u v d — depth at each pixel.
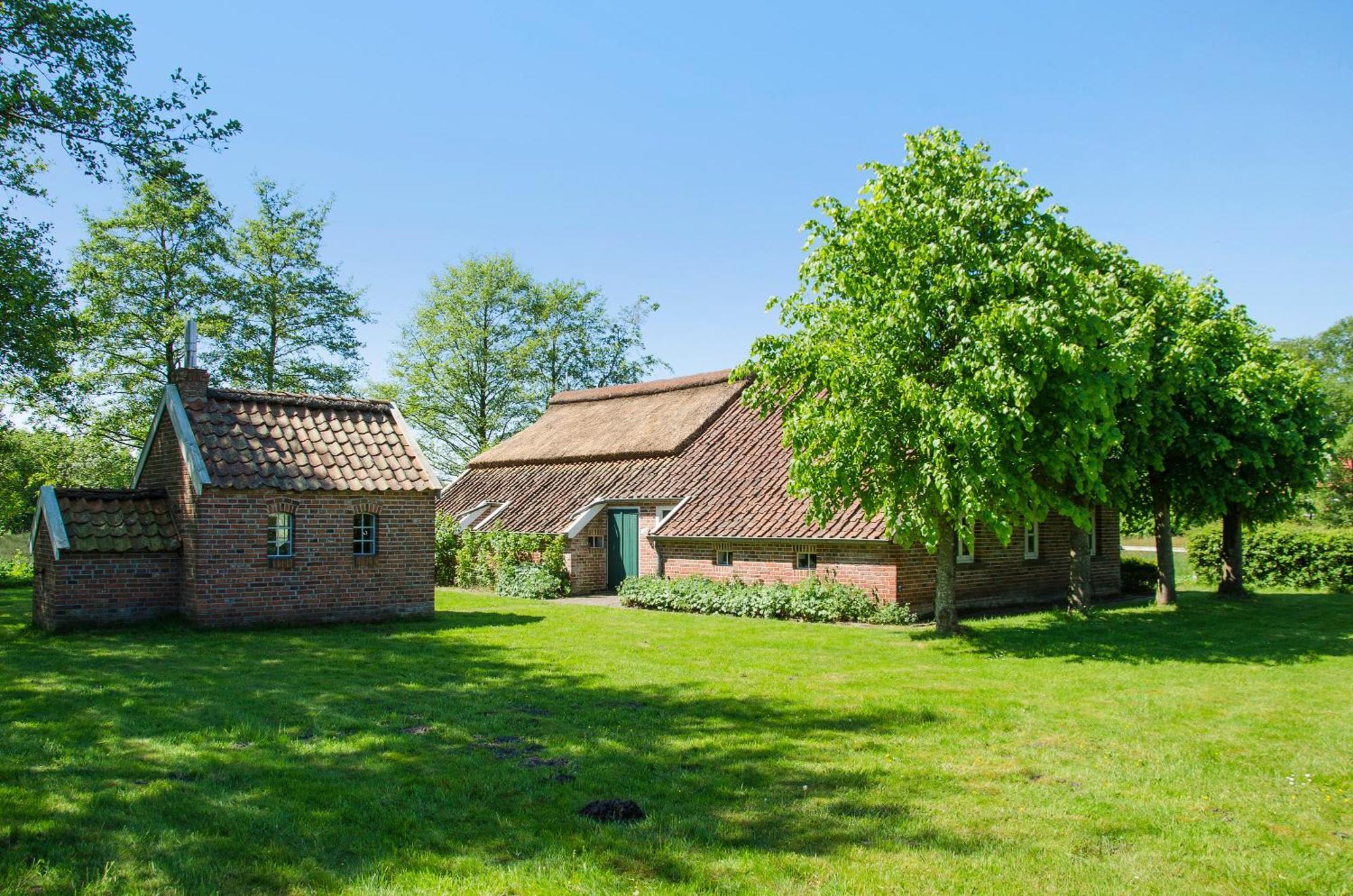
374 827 5.98
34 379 27.08
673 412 29.28
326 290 39.16
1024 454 13.23
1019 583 21.80
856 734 8.62
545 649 13.75
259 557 15.88
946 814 6.38
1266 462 18.95
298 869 5.29
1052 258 13.06
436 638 14.81
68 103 18.03
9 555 38.59
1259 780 7.23
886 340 13.54
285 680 10.95
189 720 8.75
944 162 13.98
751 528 20.34
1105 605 22.19
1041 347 12.43
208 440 16.25
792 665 12.50
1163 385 17.75
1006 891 5.11
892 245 13.78
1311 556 25.94
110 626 15.45
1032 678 11.62
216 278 35.16
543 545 24.80
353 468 17.30
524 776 7.07
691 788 6.88
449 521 28.31
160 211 33.03
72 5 18.33
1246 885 5.21
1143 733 8.70
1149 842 5.87
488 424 50.38
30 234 21.42
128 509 16.11
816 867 5.39
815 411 13.92
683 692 10.52
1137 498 21.23
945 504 12.80
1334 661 13.05
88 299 32.56
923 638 15.11
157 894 4.93
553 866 5.36
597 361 55.00
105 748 7.74
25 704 9.36
